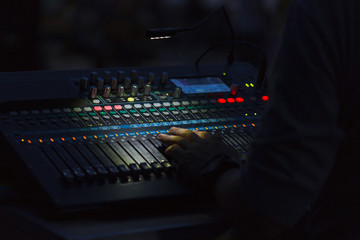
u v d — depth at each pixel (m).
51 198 0.96
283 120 0.82
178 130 1.15
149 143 1.18
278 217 0.84
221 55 4.18
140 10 4.19
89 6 3.91
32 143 1.11
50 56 3.54
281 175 0.82
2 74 1.39
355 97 0.83
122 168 1.06
